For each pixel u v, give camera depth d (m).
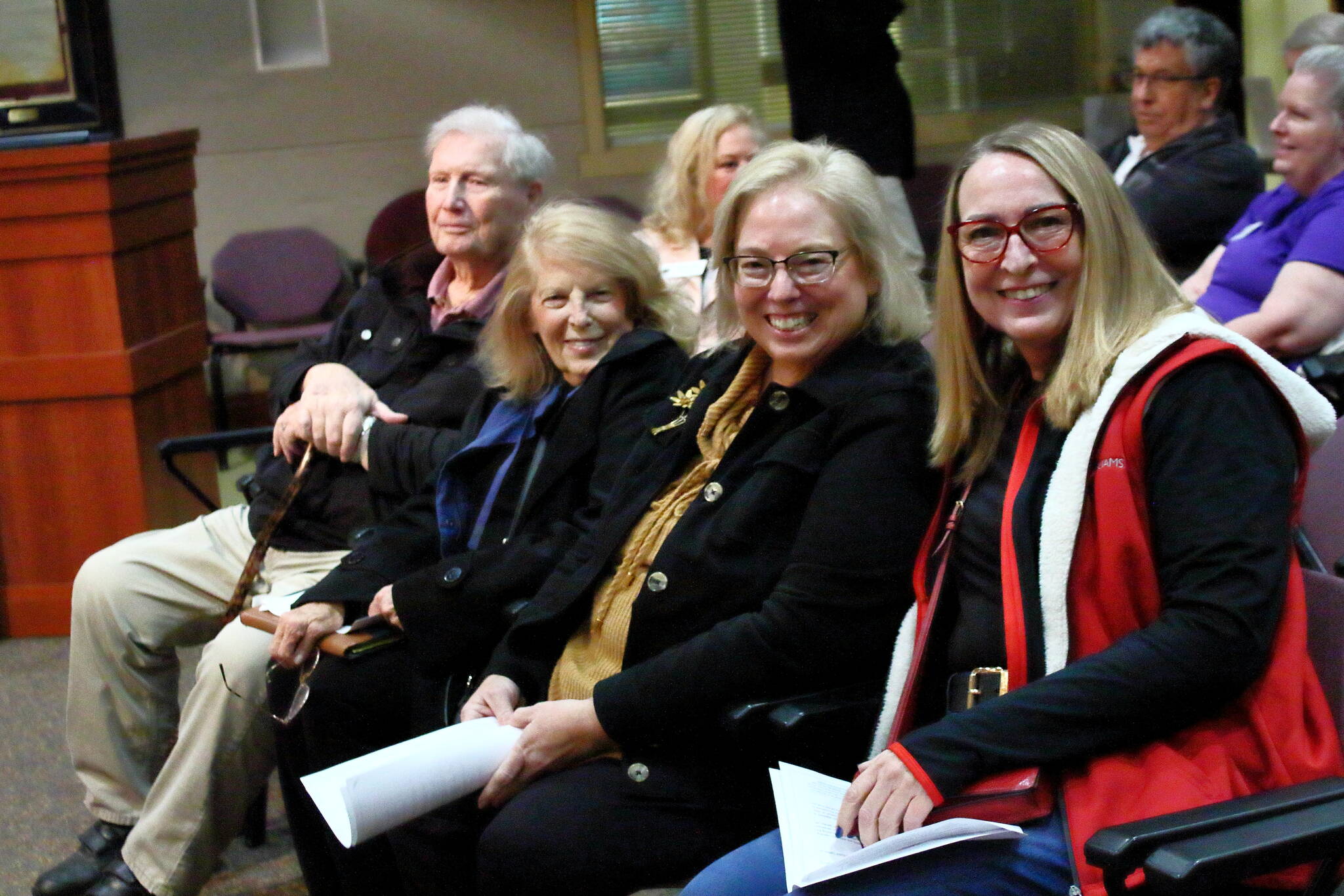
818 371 1.72
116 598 2.43
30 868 2.54
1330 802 1.19
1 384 3.63
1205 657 1.30
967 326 1.58
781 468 1.69
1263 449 1.35
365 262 5.92
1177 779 1.29
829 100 3.71
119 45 6.04
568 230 2.09
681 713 1.62
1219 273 2.90
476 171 2.50
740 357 1.84
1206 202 3.22
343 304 6.01
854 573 1.59
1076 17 6.38
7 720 3.23
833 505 1.62
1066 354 1.46
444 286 2.64
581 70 6.20
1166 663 1.31
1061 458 1.43
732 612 1.70
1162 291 1.49
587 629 1.86
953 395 1.59
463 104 6.20
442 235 2.53
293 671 2.09
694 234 3.12
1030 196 1.48
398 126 6.19
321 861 2.10
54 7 3.91
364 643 2.02
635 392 2.06
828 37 3.63
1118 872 1.15
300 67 6.11
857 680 1.64
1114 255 1.47
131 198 3.66
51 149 3.47
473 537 2.14
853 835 1.39
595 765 1.71
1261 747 1.32
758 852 1.47
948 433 1.59
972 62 6.45
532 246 2.12
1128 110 4.89
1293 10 4.95
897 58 3.74
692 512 1.76
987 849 1.35
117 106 6.05
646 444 1.91
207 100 6.11
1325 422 1.45
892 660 1.58
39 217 3.53
